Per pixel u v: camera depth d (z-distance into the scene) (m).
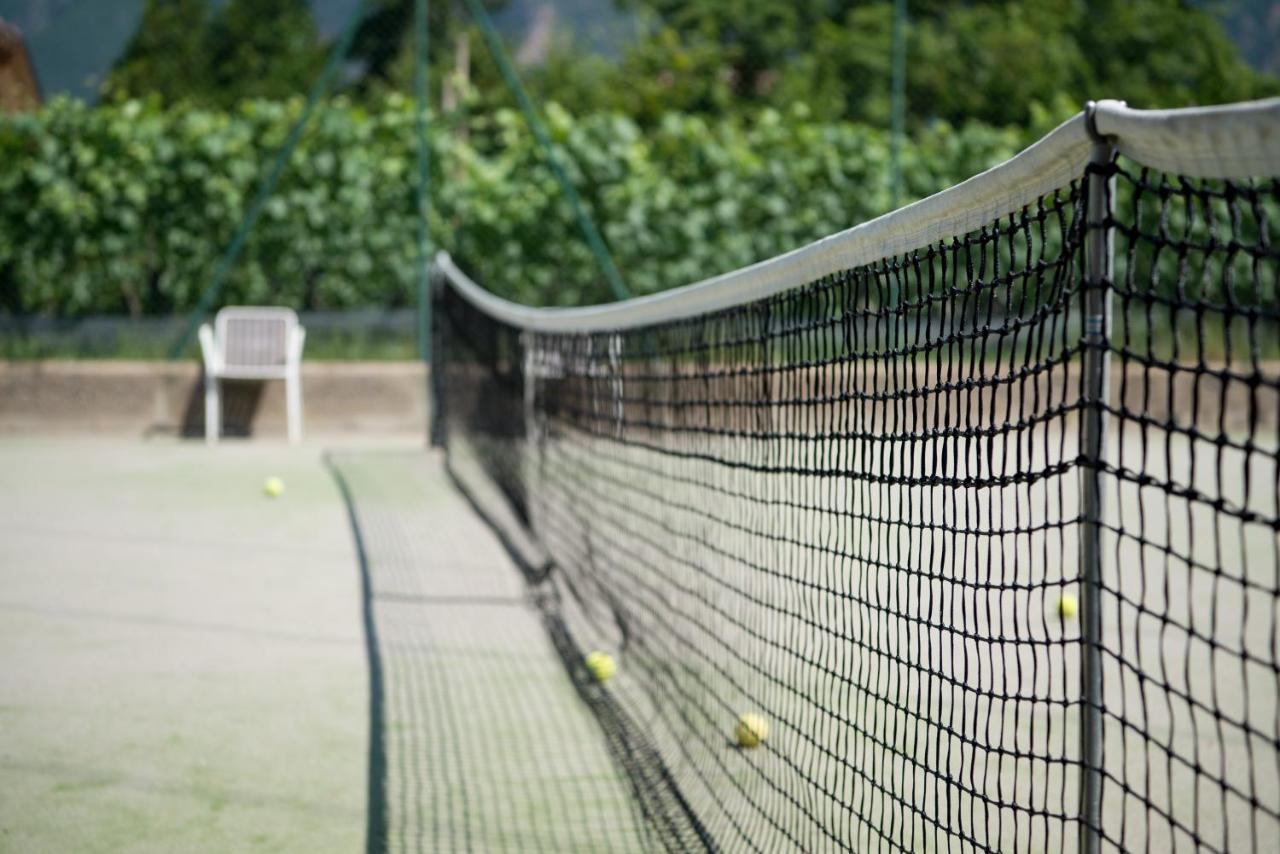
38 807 2.77
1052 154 1.60
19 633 4.32
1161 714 3.45
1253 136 1.21
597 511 5.80
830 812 2.63
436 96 20.48
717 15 22.81
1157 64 17.52
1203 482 7.98
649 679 3.75
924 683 3.53
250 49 21.52
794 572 4.64
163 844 2.57
